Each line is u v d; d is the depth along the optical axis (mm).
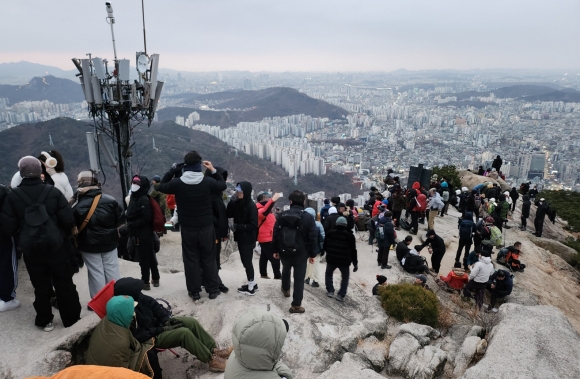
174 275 6719
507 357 4414
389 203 12945
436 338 5707
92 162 10258
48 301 4242
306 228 5164
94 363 3199
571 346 4637
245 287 5668
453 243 12477
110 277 4875
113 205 4734
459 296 8797
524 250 13180
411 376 4684
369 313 6379
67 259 4246
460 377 4367
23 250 3891
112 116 10367
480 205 14344
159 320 3598
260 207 6539
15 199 3896
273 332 2254
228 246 9508
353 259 6559
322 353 4637
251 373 2297
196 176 4773
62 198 4121
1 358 3688
